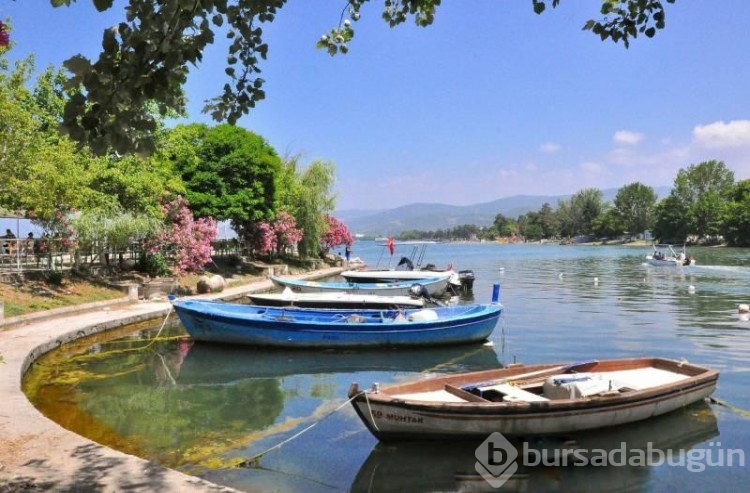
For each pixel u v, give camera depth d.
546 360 14.87
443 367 14.49
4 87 16.22
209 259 28.48
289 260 46.44
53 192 17.61
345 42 5.71
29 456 6.62
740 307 22.25
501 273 46.31
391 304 21.56
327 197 46.06
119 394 11.84
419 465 8.02
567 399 8.69
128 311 20.08
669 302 26.17
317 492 7.20
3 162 16.14
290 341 15.95
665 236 112.19
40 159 17.62
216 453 8.46
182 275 28.48
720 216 96.19
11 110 16.02
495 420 8.27
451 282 30.45
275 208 39.03
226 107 5.03
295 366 14.61
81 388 12.23
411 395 9.20
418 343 16.19
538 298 28.69
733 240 94.88
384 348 16.05
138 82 3.56
